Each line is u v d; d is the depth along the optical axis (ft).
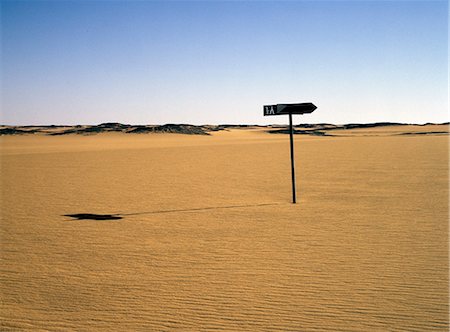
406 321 17.33
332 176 67.46
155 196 51.16
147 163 102.94
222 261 25.17
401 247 27.27
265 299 19.69
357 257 25.41
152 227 34.40
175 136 425.28
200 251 27.27
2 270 24.39
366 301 19.25
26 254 27.45
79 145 236.43
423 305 18.71
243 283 21.66
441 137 252.42
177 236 31.24
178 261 25.35
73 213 41.01
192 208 42.70
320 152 135.64
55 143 273.13
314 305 18.97
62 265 25.09
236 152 146.82
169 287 21.34
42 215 40.22
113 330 17.07
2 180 69.72
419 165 82.53
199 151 156.56
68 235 32.19
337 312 18.25
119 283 22.00
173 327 17.25
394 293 20.04
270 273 23.00
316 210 40.11
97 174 78.18
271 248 27.63
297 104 43.27
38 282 22.39
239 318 17.90
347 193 50.01
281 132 554.05
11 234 32.81
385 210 39.34
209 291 20.72
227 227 33.86
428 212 37.93
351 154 121.29
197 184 62.03
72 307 19.26
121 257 26.37
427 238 29.25
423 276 22.08
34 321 17.94
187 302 19.56
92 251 27.81
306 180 63.21
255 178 68.23
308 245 28.14
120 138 390.63
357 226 33.19
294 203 44.19
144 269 24.06
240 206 43.21
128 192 54.85
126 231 33.17
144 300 19.86
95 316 18.34
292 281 21.79
